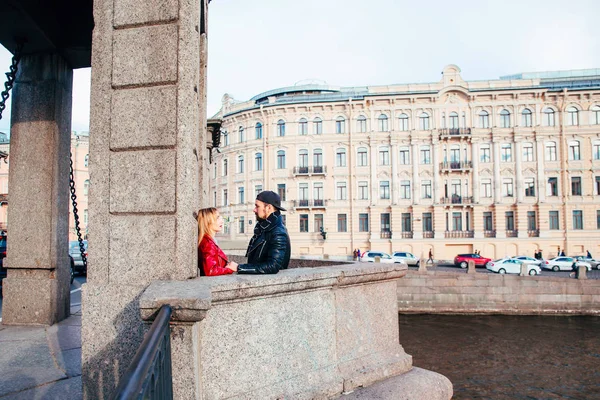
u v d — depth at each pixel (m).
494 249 35.91
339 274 2.88
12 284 4.55
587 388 11.98
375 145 37.81
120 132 2.55
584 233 35.28
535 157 36.28
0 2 3.90
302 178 38.62
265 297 2.46
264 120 39.66
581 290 20.98
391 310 3.45
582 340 16.89
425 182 37.06
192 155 2.53
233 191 41.62
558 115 36.41
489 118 36.97
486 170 36.66
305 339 2.68
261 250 3.09
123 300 2.42
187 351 1.95
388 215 37.38
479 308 21.52
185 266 2.43
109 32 2.64
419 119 37.59
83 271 15.71
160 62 2.54
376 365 3.16
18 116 4.72
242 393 2.29
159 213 2.47
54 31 4.59
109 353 2.40
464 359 14.64
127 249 2.48
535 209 35.94
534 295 21.23
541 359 14.60
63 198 4.82
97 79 2.62
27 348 3.62
